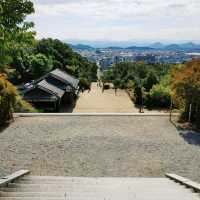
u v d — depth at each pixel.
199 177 11.23
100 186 8.70
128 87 54.78
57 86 37.53
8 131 16.84
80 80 52.50
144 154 13.74
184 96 18.89
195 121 19.12
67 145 14.71
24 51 6.11
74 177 10.32
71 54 72.31
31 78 55.19
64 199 6.61
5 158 12.97
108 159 13.09
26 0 5.49
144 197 7.11
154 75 46.19
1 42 5.58
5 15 5.45
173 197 7.11
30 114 20.52
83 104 36.97
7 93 18.44
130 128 17.83
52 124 18.33
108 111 32.97
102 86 59.78
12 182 8.81
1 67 5.99
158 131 17.36
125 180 10.09
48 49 66.06
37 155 13.40
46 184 8.70
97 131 17.05
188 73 18.81
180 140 15.82
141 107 34.88
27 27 5.70
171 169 12.09
